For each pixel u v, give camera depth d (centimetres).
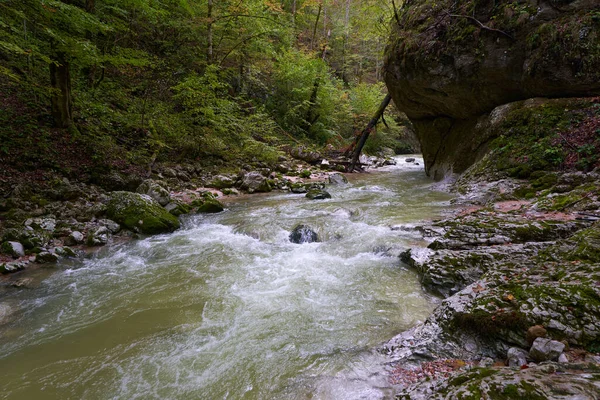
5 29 695
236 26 1509
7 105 884
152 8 1111
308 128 2034
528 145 733
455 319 287
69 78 893
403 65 1020
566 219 463
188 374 280
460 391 187
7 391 268
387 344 295
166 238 637
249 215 765
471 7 857
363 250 532
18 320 371
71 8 639
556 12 719
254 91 1873
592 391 162
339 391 247
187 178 1046
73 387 271
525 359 229
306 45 2472
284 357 295
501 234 452
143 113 1094
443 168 1091
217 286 439
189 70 1478
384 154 2312
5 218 607
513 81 812
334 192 991
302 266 494
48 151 816
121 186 849
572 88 709
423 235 543
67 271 496
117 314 379
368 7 1348
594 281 263
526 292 277
